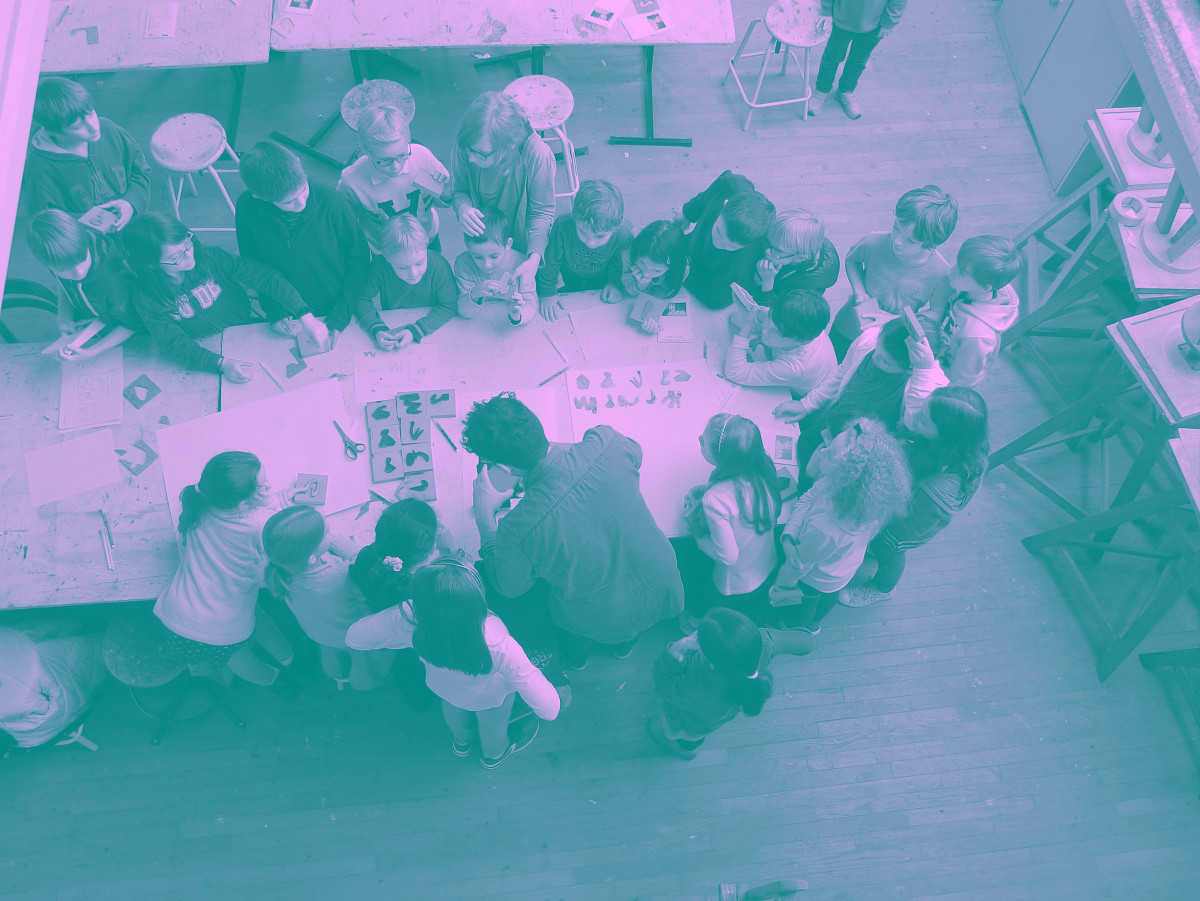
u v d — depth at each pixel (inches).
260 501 114.4
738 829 138.5
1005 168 202.4
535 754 142.7
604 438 107.8
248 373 135.1
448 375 137.3
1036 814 140.4
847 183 198.5
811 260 130.4
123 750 140.1
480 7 171.9
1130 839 138.6
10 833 134.0
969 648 153.2
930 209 131.8
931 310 141.3
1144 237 127.5
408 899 132.6
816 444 135.9
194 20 167.3
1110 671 148.3
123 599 121.0
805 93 204.1
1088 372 178.2
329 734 142.9
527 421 99.3
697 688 114.3
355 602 117.6
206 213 189.2
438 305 140.8
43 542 124.0
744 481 116.3
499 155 130.3
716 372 138.5
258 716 143.8
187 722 142.5
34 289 151.6
